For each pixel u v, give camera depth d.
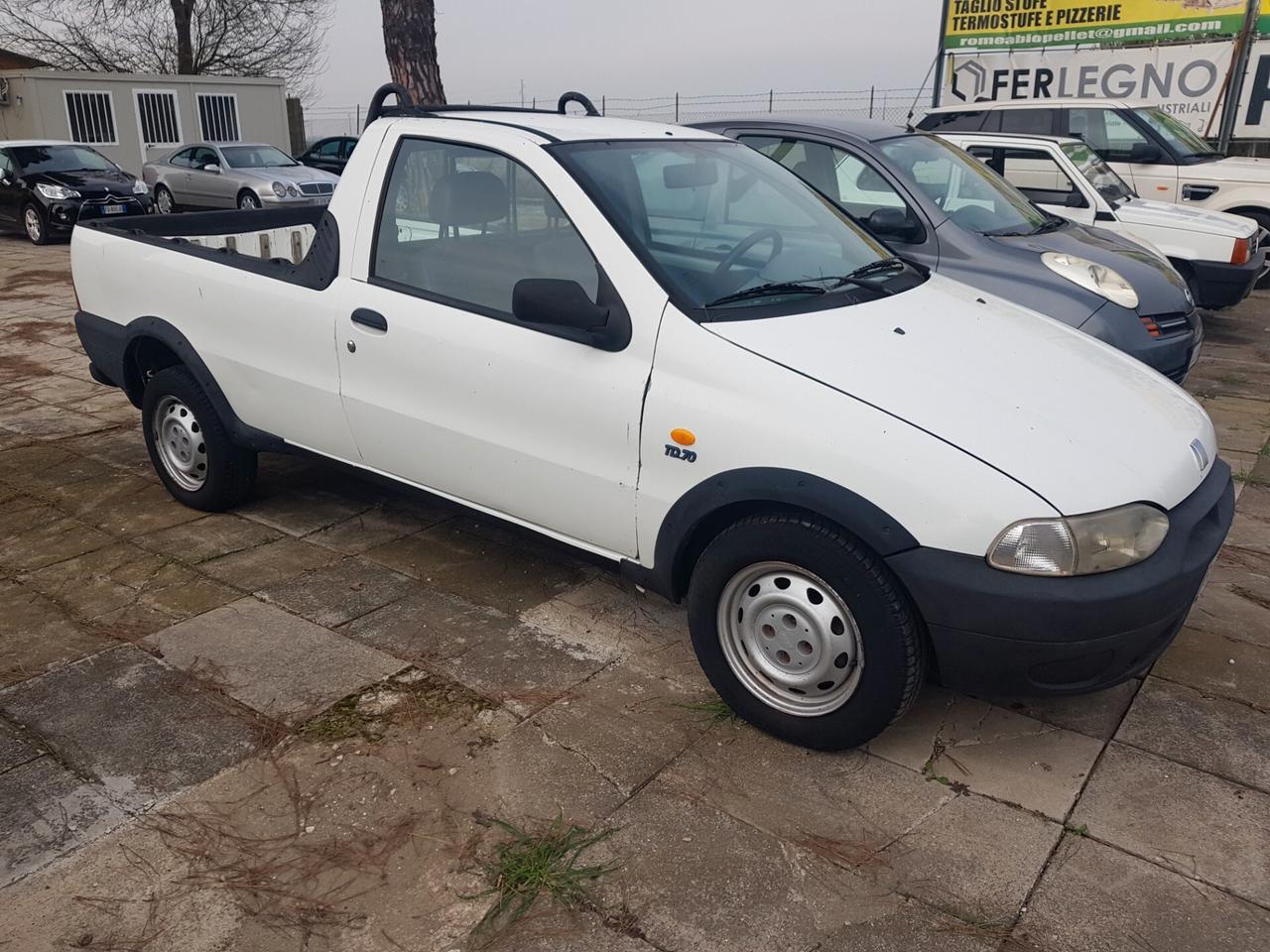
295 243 5.90
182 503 4.95
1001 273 5.70
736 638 3.10
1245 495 5.19
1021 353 3.24
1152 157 10.20
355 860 2.62
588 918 2.44
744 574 3.02
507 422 3.46
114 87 22.92
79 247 4.96
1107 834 2.72
